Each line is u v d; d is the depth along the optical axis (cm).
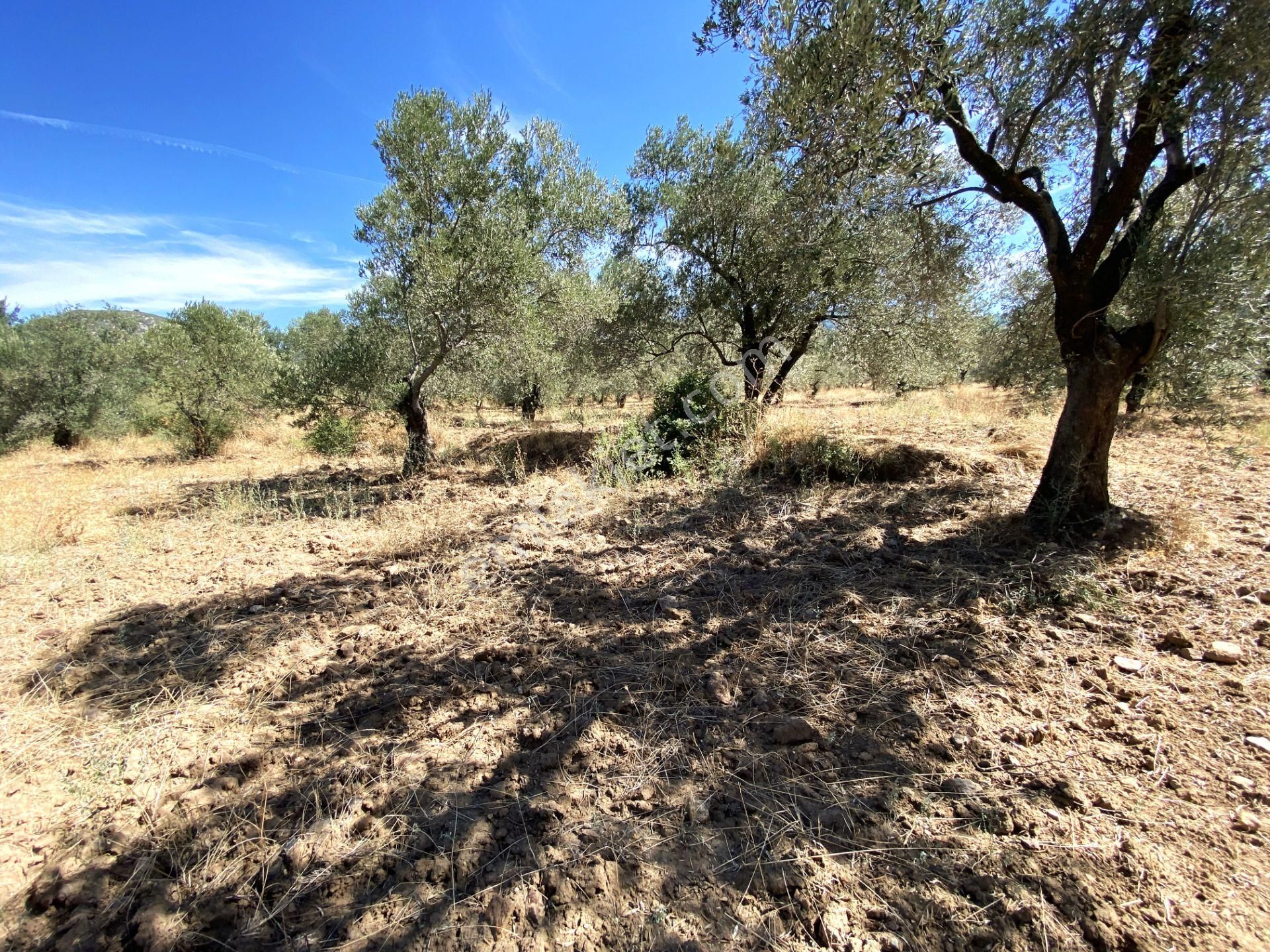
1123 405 858
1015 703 214
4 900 151
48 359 1271
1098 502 357
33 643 296
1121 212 322
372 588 363
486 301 675
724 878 149
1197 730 192
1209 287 288
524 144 772
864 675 237
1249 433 559
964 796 171
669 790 180
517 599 330
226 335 1143
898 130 335
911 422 754
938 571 328
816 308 743
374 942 136
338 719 224
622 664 255
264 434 1323
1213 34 263
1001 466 516
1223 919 130
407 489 688
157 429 1267
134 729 221
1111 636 252
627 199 886
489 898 145
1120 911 134
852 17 282
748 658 255
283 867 159
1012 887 142
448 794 181
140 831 172
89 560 440
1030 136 393
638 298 870
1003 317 518
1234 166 278
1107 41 293
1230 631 244
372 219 725
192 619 324
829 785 180
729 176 734
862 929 134
